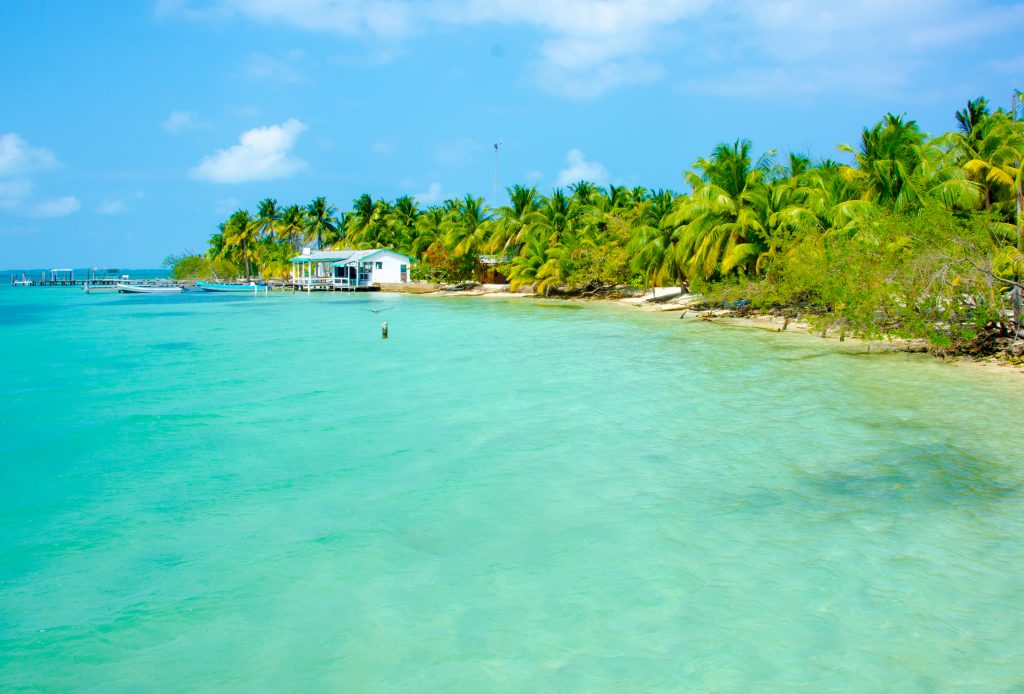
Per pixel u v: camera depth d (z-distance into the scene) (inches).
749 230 1512.1
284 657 236.7
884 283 851.4
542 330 1347.2
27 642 248.7
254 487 420.8
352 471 448.8
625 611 260.1
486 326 1456.7
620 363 894.4
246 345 1191.6
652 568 295.1
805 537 323.6
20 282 6412.4
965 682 211.8
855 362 853.2
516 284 2578.7
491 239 2677.2
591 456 468.4
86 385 796.0
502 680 220.2
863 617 250.4
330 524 357.4
